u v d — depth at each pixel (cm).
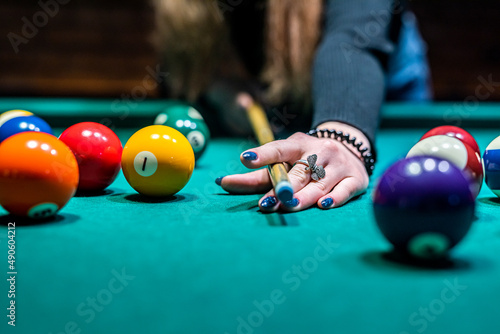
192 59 126
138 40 278
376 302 41
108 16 274
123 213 57
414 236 46
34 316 40
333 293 42
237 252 48
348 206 60
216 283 43
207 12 120
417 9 286
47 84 274
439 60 292
